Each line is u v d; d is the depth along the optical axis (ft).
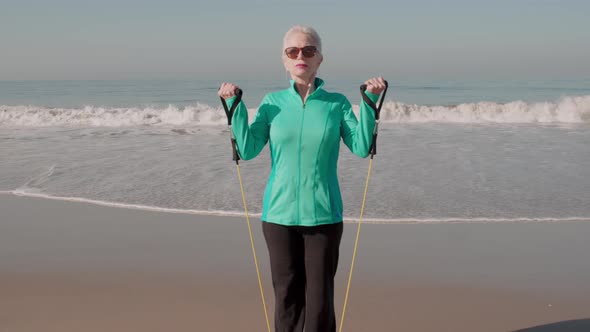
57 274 15.16
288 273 8.73
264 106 8.91
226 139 40.40
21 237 18.56
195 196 23.50
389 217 20.56
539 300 13.50
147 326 11.87
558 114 55.26
